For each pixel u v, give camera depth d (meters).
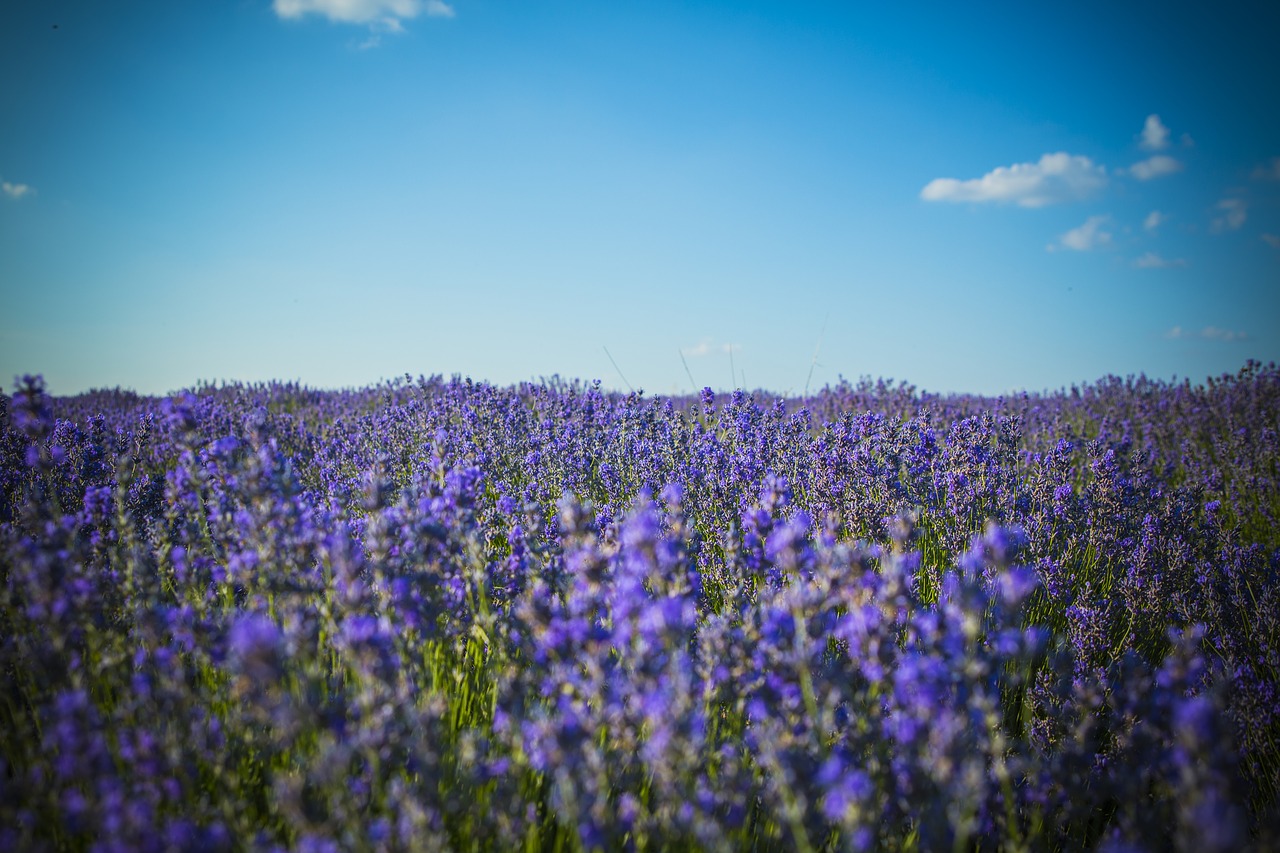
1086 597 4.96
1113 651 4.66
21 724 2.59
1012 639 2.88
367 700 2.35
